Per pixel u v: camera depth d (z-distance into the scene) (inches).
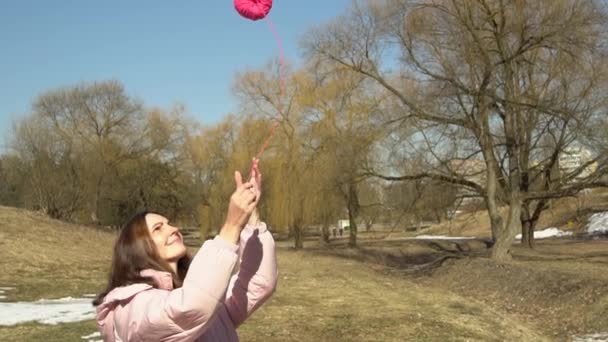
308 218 1491.1
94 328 488.1
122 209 2075.5
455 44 952.3
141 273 103.3
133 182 2071.9
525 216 1525.6
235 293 114.5
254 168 113.8
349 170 1208.8
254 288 114.9
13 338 450.6
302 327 512.4
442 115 1019.9
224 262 93.9
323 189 1354.6
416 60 999.6
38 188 1941.4
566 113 936.3
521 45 919.0
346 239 2225.6
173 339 93.7
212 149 1993.1
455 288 930.7
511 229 1050.7
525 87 1029.2
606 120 943.7
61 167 1979.6
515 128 1048.2
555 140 1104.2
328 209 1476.4
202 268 93.0
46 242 1151.0
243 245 116.2
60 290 726.5
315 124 1395.2
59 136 1985.7
